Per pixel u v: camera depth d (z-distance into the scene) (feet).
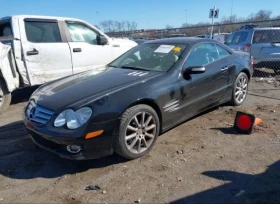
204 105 14.56
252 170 10.24
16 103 20.70
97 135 9.99
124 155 10.87
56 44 20.13
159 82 11.96
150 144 11.71
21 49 18.49
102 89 11.00
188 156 11.41
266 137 13.01
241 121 13.55
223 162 10.85
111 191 9.29
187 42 14.67
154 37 67.87
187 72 12.92
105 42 23.12
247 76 18.34
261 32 29.04
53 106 10.42
